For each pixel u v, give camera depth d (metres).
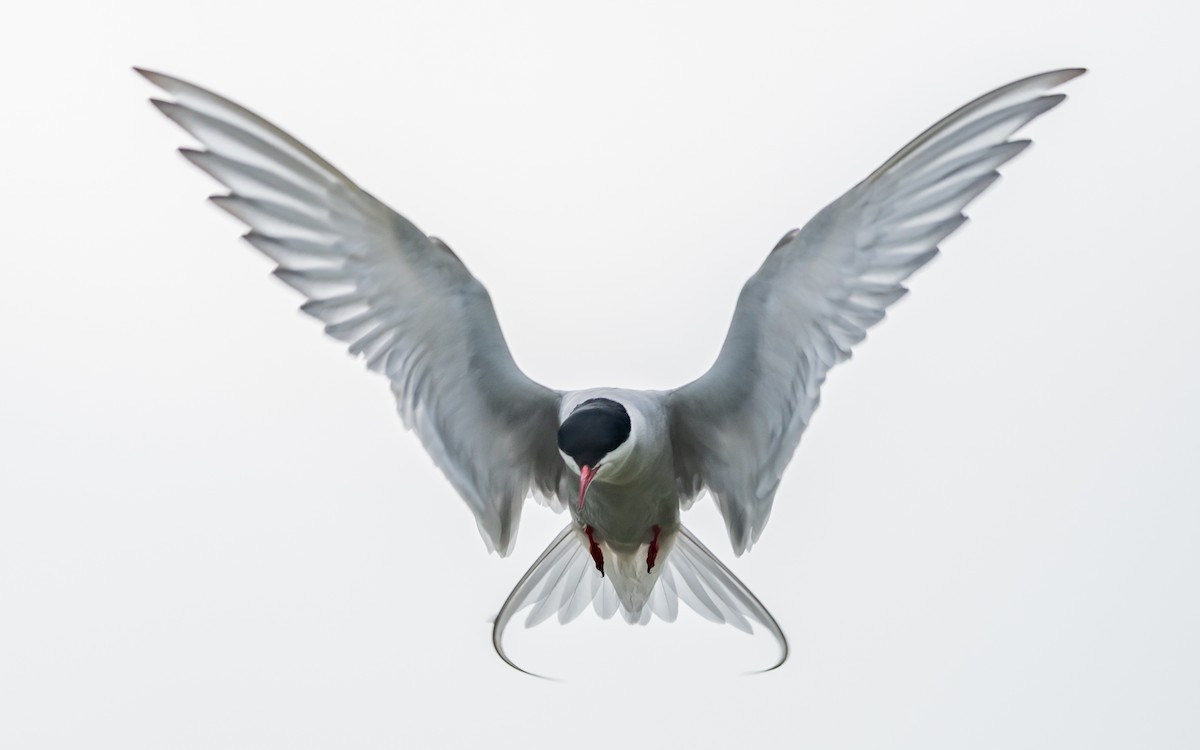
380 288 11.22
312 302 11.12
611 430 11.09
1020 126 10.68
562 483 12.43
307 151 10.59
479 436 12.00
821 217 10.71
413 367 11.57
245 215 10.81
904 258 10.80
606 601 12.69
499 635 12.30
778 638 12.16
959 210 10.77
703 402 11.73
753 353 11.38
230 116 10.54
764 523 12.00
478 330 11.53
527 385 11.84
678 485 12.32
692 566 12.48
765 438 11.71
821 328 11.10
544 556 12.55
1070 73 10.51
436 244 11.16
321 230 10.94
